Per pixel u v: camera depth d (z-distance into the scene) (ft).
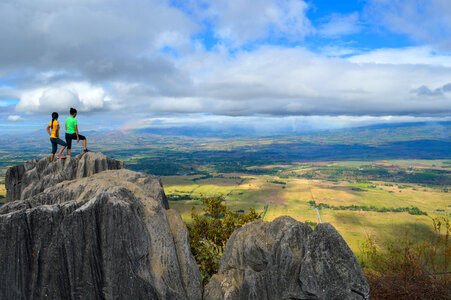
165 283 35.50
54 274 32.04
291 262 36.11
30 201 37.99
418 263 47.34
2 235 31.32
